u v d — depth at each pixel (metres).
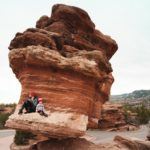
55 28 28.34
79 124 24.42
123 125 78.31
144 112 107.25
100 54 26.44
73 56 26.23
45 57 24.69
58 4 29.84
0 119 88.12
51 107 24.59
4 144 48.41
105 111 76.56
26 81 25.53
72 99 25.00
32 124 23.33
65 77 25.22
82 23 29.16
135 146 27.34
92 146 25.80
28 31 27.09
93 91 26.62
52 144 25.62
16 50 25.94
